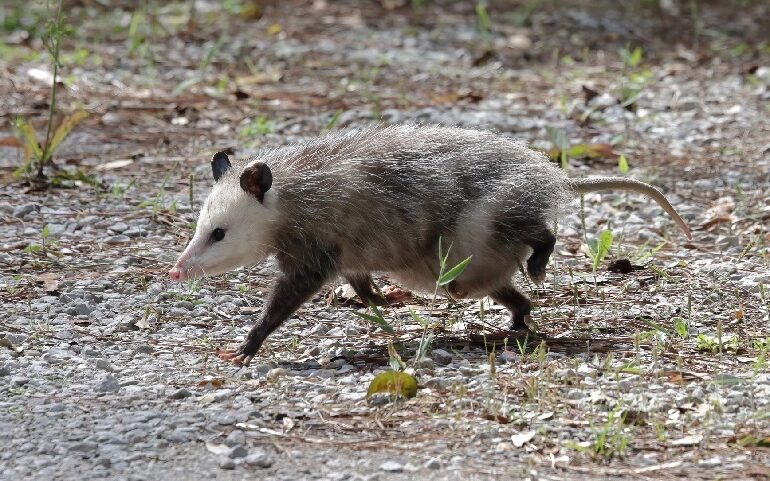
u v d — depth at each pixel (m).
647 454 6.29
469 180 8.22
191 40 18.69
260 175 7.93
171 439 6.44
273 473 6.07
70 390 7.13
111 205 11.19
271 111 14.76
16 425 6.61
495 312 8.87
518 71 17.41
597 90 16.02
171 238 10.38
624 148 13.41
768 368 7.49
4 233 10.38
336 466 6.14
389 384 6.93
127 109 14.79
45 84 15.99
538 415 6.69
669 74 17.02
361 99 15.48
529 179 8.37
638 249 10.23
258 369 7.52
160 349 7.93
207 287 9.18
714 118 14.66
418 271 8.39
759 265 9.80
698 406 6.83
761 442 6.34
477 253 8.23
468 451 6.32
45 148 11.97
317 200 8.01
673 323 8.40
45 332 8.19
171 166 12.54
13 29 19.38
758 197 11.71
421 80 16.64
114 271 9.50
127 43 18.52
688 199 11.70
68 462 6.18
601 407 6.82
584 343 8.07
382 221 8.09
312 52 18.19
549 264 9.82
